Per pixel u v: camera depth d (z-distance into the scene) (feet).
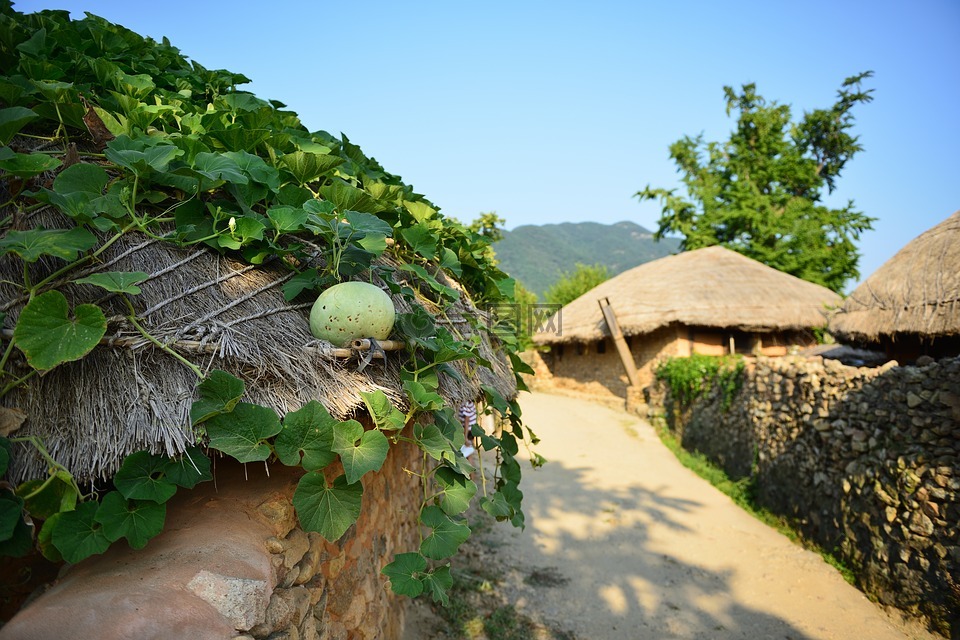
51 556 4.91
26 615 4.45
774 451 24.29
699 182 83.61
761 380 26.18
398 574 7.13
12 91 6.70
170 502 6.25
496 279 13.88
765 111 82.84
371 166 15.17
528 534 21.34
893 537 16.57
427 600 14.89
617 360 50.11
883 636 15.15
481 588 16.44
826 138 82.43
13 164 5.69
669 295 44.55
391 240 10.36
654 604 16.63
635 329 43.75
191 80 12.66
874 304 21.56
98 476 5.06
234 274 6.79
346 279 7.60
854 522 18.52
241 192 7.45
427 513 7.80
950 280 18.71
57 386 5.20
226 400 5.37
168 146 6.68
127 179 6.62
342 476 6.00
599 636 14.84
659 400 41.47
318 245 7.89
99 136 7.65
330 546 7.96
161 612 4.53
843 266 75.82
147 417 5.21
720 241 80.48
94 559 5.31
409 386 6.81
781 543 21.43
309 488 5.73
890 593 16.42
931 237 21.43
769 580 18.25
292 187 8.14
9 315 5.33
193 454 5.39
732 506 25.64
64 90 6.95
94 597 4.58
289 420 5.48
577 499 25.62
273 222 7.04
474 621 14.65
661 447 36.17
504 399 10.92
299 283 6.93
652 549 20.51
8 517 4.58
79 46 10.37
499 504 9.90
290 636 6.14
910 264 21.17
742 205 77.66
